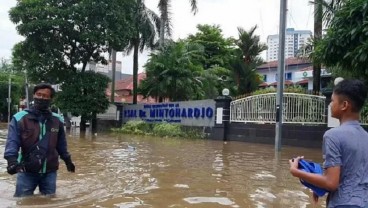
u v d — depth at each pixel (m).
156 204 5.08
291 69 40.44
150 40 28.97
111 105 28.72
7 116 55.28
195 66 28.19
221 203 5.20
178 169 8.28
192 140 18.34
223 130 18.58
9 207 4.71
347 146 2.46
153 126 23.20
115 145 14.16
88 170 7.91
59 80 26.34
